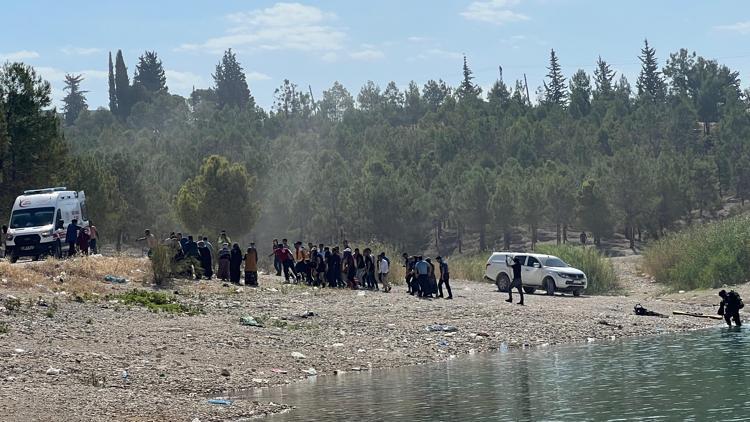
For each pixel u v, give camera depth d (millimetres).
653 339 26703
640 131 129625
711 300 37219
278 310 30078
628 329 28922
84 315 25531
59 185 57031
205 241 37562
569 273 41562
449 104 159875
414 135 127500
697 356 22703
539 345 25609
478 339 26188
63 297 27797
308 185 89188
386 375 20641
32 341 21391
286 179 90875
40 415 15094
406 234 80750
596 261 45875
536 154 112812
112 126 163500
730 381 18938
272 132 158875
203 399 17312
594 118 138875
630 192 86500
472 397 17656
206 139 115812
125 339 22812
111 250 74875
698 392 17766
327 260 38875
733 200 111000
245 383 19219
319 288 37688
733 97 158875
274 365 21328
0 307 24734
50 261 33062
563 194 86375
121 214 70438
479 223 85188
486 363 22188
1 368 18438
